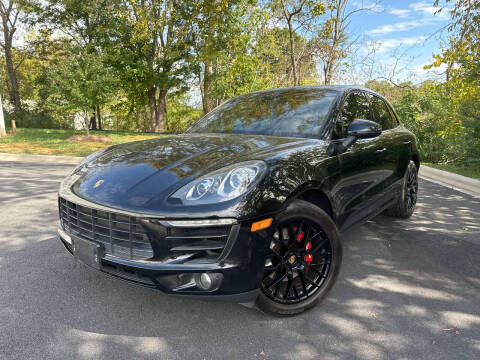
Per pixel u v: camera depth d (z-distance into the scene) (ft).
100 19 76.33
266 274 6.76
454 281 8.90
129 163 7.52
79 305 7.49
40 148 38.83
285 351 6.13
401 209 13.32
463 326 6.95
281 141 8.20
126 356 5.93
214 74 77.56
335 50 42.70
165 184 6.43
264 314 7.26
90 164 8.20
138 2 67.92
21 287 8.19
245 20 49.55
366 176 9.69
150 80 77.87
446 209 15.88
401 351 6.16
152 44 75.66
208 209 5.84
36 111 89.40
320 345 6.31
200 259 6.05
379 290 8.38
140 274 6.16
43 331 6.57
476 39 25.40
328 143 8.40
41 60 98.58
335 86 10.76
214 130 10.34
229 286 6.06
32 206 15.19
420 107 34.53
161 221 5.88
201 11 44.42
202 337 6.48
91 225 6.83
